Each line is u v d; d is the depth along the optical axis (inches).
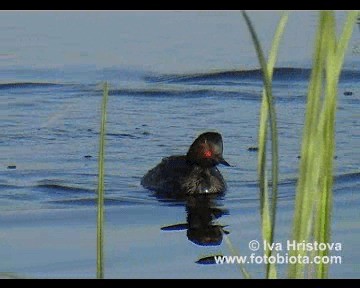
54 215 515.8
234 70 789.2
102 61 798.5
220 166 626.2
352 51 788.0
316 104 165.6
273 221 173.6
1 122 696.4
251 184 589.3
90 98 748.6
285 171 598.2
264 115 173.8
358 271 400.2
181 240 467.5
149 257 435.2
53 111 721.0
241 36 834.8
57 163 619.8
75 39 834.2
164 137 679.7
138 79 773.3
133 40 831.7
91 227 493.4
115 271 411.8
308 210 167.9
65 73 780.0
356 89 743.7
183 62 797.9
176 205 546.0
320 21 163.8
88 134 681.0
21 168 607.5
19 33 844.6
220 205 548.1
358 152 624.4
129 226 496.4
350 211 505.7
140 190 576.4
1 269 413.1
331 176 170.6
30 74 777.6
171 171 588.4
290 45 809.5
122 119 711.1
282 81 772.6
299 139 660.1
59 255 439.5
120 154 645.3
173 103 745.6
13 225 494.3
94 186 578.9
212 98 750.5
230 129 697.0
